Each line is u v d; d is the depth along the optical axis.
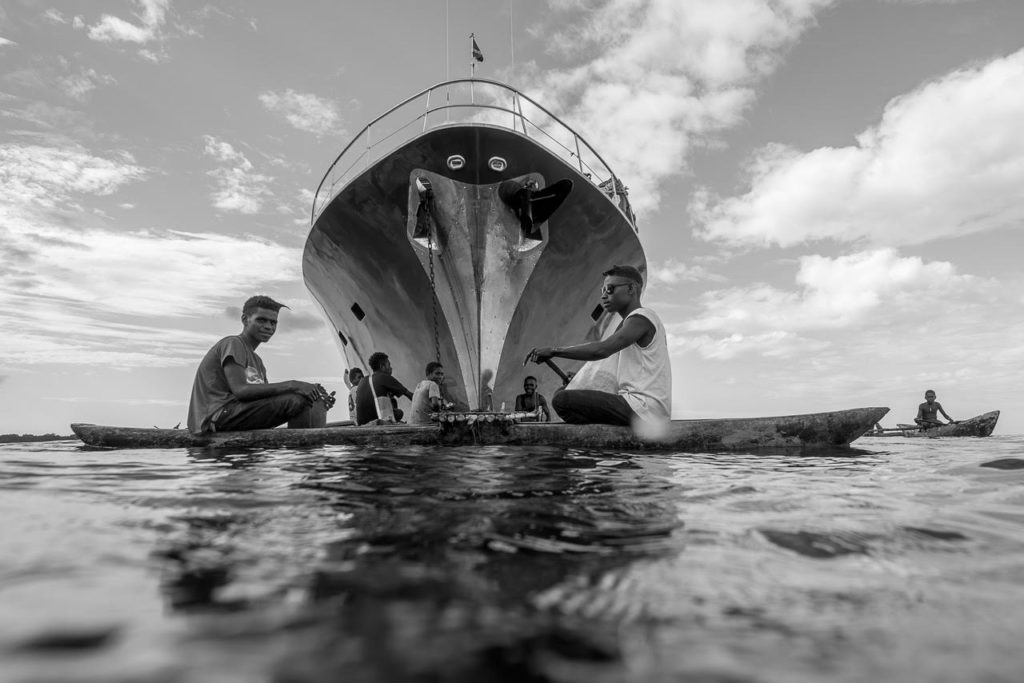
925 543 1.17
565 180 7.47
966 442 6.80
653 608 0.80
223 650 0.65
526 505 1.63
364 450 3.73
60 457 3.30
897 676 0.61
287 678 0.58
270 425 4.79
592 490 1.93
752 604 0.82
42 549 1.08
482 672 0.60
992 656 0.65
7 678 0.57
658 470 2.60
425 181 7.39
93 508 1.54
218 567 0.98
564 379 5.23
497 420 4.43
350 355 10.23
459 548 1.12
